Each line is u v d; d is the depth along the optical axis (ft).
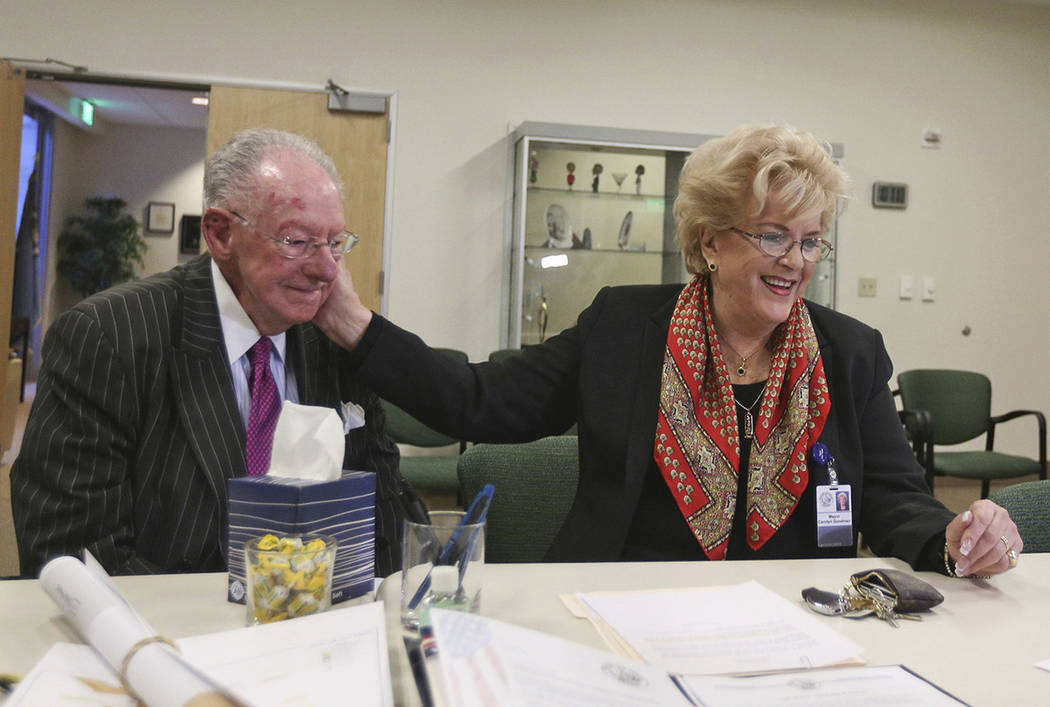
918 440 13.12
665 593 3.52
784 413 4.96
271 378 4.62
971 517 3.83
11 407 17.26
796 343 5.04
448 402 5.07
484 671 2.19
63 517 3.98
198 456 4.25
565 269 16.39
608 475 5.00
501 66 16.66
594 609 3.30
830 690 2.61
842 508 4.76
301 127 15.96
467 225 16.61
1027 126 18.65
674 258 16.67
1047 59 18.66
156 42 15.52
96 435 4.10
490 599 3.44
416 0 16.31
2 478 14.85
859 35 17.92
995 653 3.05
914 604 3.41
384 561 4.95
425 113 16.42
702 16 17.31
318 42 16.02
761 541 4.75
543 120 16.80
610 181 16.47
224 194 4.25
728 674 2.74
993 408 18.67
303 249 4.27
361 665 2.58
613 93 17.07
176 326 4.48
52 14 15.24
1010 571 4.14
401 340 4.97
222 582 3.57
